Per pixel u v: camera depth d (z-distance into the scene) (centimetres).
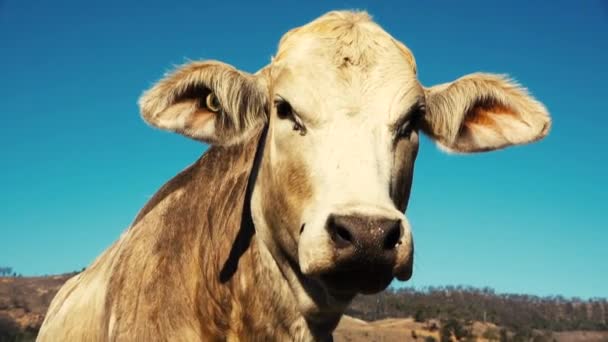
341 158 148
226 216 171
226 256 168
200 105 171
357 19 170
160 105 164
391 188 153
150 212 186
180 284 169
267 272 166
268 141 166
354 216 138
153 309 168
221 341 166
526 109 179
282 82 160
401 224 140
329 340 180
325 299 162
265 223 166
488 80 179
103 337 177
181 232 176
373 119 153
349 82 156
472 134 185
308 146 154
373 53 160
